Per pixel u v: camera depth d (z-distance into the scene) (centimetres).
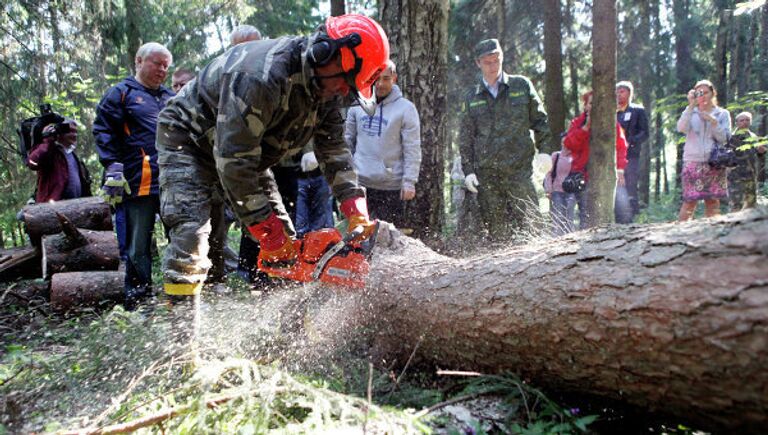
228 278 405
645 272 164
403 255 286
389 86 423
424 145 466
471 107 495
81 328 352
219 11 1391
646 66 1609
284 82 219
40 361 245
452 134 1686
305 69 221
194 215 252
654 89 1675
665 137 1769
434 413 204
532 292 195
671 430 185
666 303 154
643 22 1600
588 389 189
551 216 571
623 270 171
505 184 484
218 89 234
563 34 1739
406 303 252
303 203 484
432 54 459
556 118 1091
